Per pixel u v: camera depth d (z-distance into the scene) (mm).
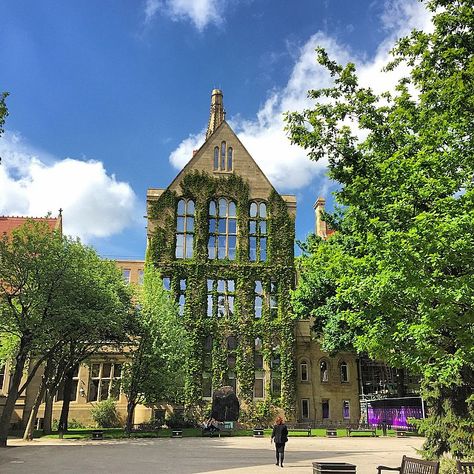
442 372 12031
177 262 48531
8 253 26766
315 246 39375
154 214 49688
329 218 38625
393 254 11570
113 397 44250
